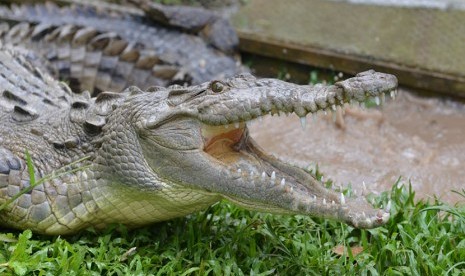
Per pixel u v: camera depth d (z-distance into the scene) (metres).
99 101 3.32
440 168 3.89
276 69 4.79
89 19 4.70
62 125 3.34
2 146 3.33
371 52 4.64
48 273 3.07
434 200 3.59
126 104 3.22
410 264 3.19
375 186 3.75
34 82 3.71
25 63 3.89
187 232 3.29
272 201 3.09
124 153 3.18
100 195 3.22
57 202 3.24
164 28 4.80
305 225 3.36
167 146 3.14
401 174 3.83
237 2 5.71
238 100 3.10
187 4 5.63
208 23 4.79
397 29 5.07
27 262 3.08
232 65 4.48
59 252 3.16
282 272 3.17
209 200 3.20
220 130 3.16
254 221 3.33
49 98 3.58
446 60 4.57
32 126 3.37
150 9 4.76
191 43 4.65
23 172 3.26
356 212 3.04
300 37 4.88
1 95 3.54
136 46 4.41
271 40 4.77
